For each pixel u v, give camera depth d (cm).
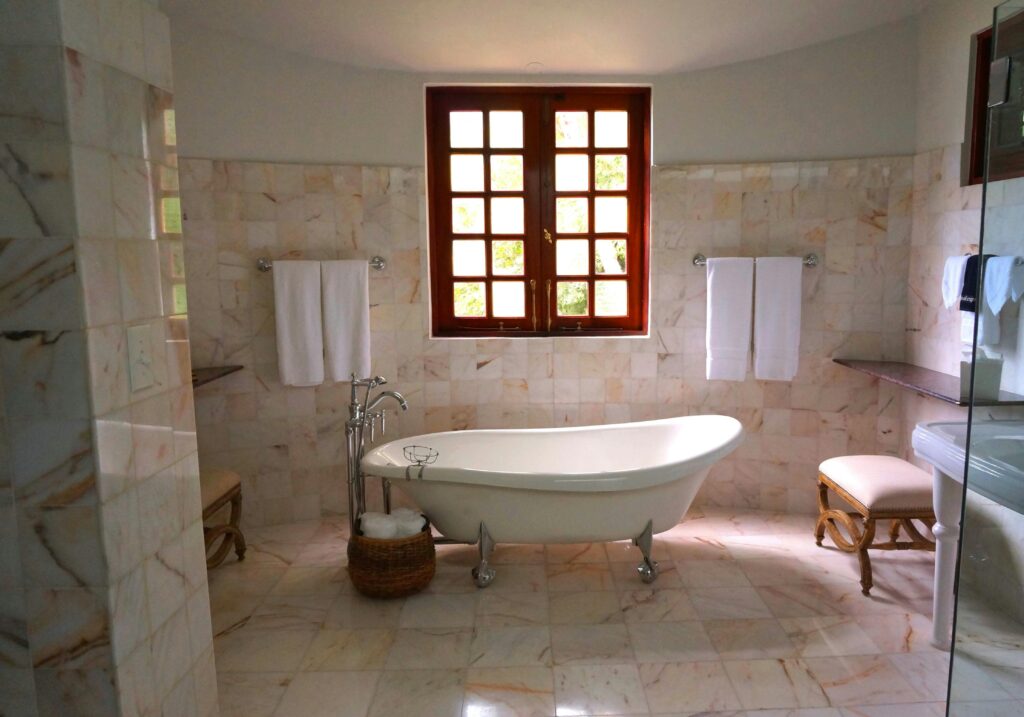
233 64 318
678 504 282
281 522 350
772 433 351
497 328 365
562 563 298
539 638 238
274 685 213
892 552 303
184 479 154
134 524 134
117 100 130
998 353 155
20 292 118
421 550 267
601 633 240
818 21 299
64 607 126
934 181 302
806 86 329
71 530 124
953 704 168
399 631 244
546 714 198
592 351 355
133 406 134
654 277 349
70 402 120
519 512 271
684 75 339
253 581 285
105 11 126
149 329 140
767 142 336
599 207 362
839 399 340
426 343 353
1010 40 150
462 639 238
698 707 199
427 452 317
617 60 326
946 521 223
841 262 333
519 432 332
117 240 129
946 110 293
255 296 333
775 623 245
